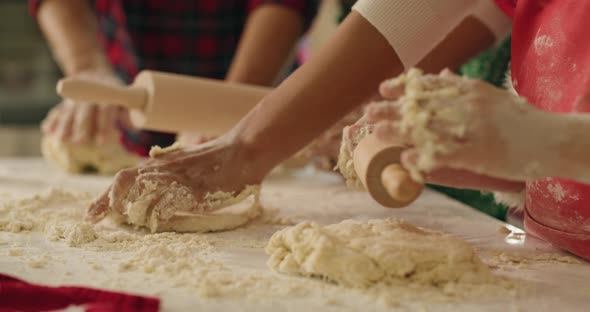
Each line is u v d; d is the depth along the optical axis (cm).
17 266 62
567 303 55
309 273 60
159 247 67
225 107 101
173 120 100
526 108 48
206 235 80
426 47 79
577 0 68
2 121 267
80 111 136
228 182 81
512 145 47
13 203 93
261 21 147
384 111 49
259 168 82
